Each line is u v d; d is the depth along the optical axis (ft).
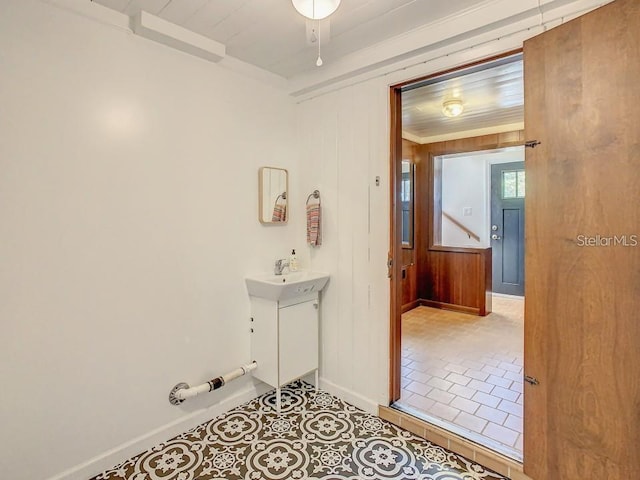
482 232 18.78
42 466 5.43
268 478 5.76
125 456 6.24
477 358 10.52
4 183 5.03
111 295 6.07
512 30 5.74
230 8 5.89
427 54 6.70
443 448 6.55
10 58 5.04
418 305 16.66
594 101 4.72
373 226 7.68
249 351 8.22
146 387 6.53
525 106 5.50
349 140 8.04
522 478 5.65
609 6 4.55
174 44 6.60
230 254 7.80
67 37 5.52
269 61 7.85
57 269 5.51
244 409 7.86
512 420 7.24
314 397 8.43
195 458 6.27
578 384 4.98
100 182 5.90
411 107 11.18
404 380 9.09
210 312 7.47
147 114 6.44
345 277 8.22
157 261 6.64
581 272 4.91
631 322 4.47
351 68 7.57
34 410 5.35
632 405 4.49
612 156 4.58
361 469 5.98
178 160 6.89
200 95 7.20
